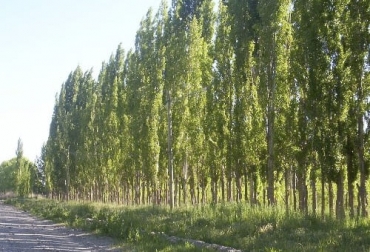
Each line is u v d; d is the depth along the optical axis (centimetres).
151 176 3909
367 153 2133
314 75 2194
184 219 2627
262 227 2077
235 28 2922
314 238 1769
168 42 3731
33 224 3547
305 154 2380
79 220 3356
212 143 3241
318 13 2212
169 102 3525
